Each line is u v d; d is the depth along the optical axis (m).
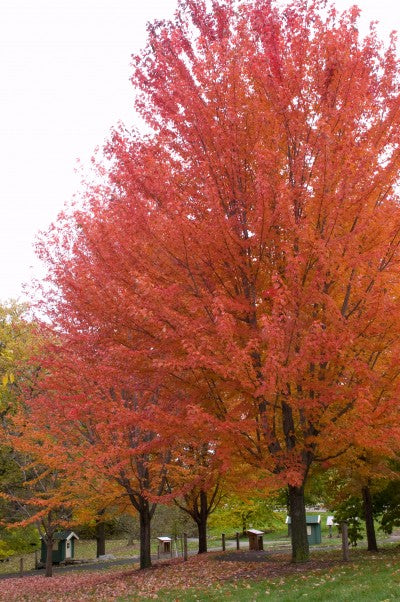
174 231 8.99
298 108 9.55
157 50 10.34
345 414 9.70
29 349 19.06
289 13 9.70
